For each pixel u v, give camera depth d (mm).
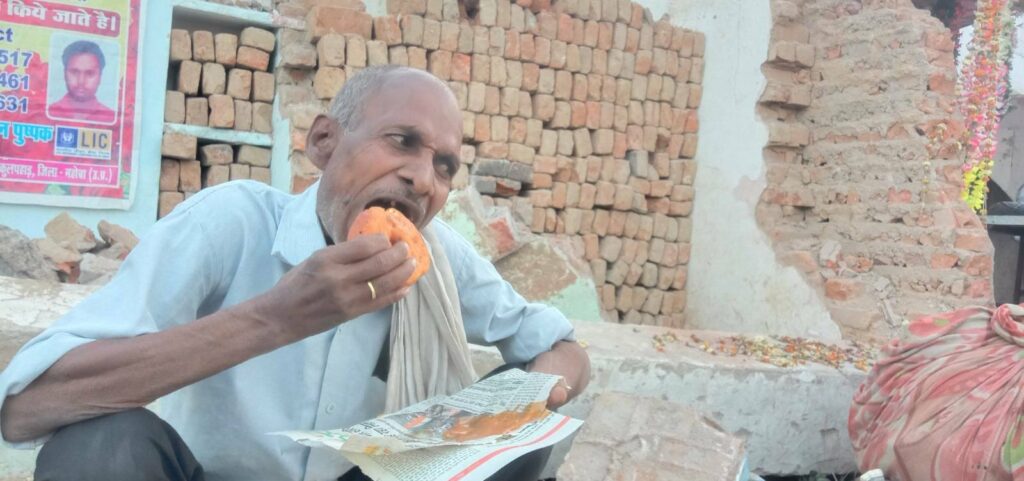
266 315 1503
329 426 1888
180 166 5207
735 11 6168
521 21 5750
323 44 5152
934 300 5102
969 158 6016
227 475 1884
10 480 2842
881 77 5562
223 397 1832
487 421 1811
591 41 6012
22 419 1521
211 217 1794
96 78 4902
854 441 3455
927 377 3174
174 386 1517
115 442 1508
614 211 6148
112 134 4961
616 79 6129
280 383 1855
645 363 3502
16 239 3896
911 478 3090
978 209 6059
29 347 1535
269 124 5414
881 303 5254
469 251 2205
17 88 4730
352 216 1755
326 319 1524
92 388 1504
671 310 6391
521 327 2215
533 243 5203
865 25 5684
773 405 3777
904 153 5379
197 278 1748
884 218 5473
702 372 3613
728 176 6188
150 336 1518
